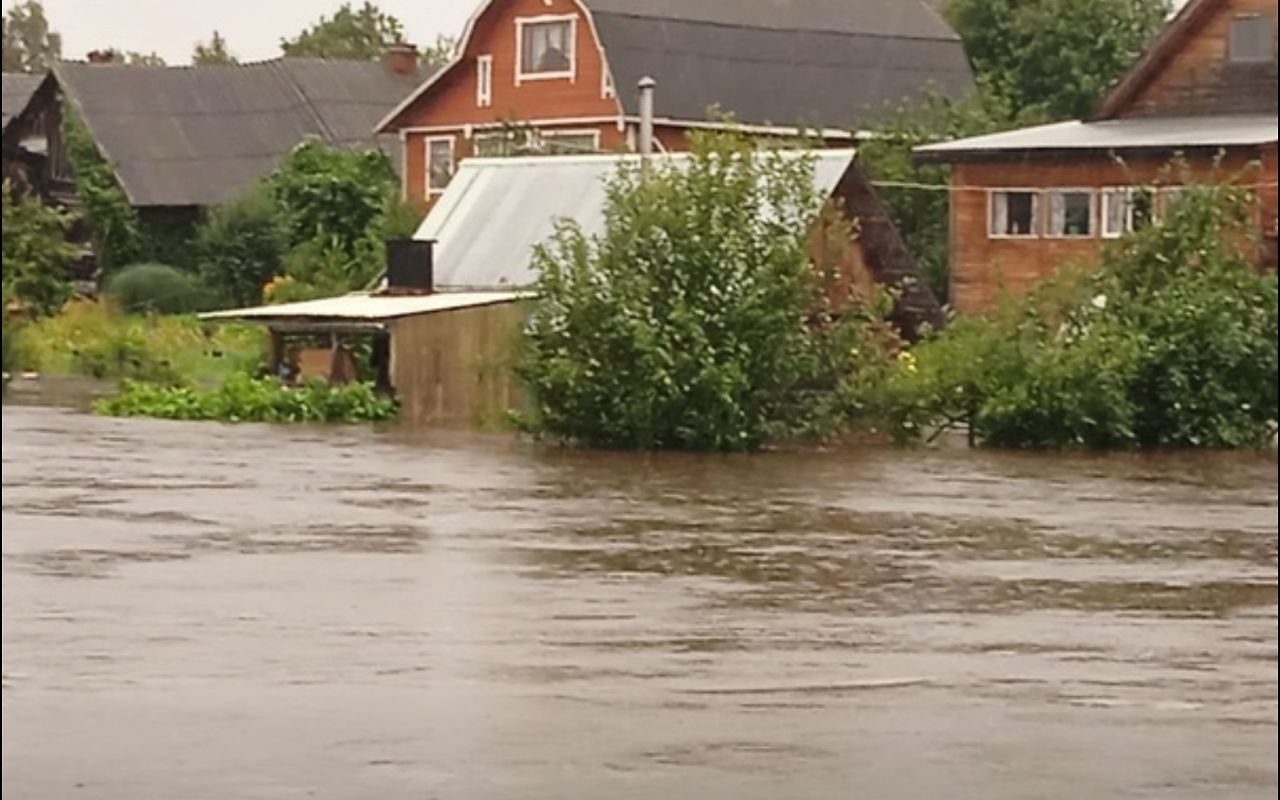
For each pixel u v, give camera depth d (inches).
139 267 2593.5
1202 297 1423.5
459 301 1659.7
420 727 437.4
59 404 1720.0
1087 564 763.4
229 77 2987.2
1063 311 1444.4
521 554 767.1
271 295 2206.0
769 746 424.2
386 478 1092.5
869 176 2167.8
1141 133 1948.8
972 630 596.1
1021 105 2802.7
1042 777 401.1
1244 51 1993.1
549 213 1798.7
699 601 648.4
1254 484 1130.7
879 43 2608.3
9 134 2952.8
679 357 1336.1
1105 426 1403.8
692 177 1371.8
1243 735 442.0
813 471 1189.7
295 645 545.0
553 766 404.2
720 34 2498.8
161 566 713.6
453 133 2534.5
